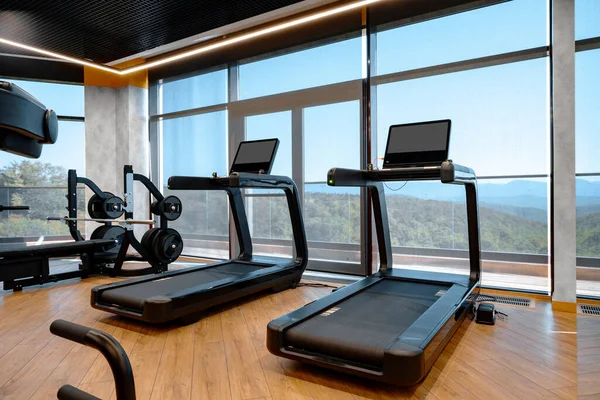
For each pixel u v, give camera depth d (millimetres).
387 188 5457
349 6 4320
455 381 2191
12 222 6590
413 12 4520
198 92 6438
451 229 5312
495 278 4797
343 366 2109
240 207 4715
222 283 3436
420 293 3160
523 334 2906
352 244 5070
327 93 5090
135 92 6727
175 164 6781
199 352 2621
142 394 2064
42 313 3469
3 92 845
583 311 3459
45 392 2092
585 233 4215
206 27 4844
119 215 5461
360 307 2811
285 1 4250
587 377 2227
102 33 4969
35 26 4781
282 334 2344
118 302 3209
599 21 3828
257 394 2076
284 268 4172
